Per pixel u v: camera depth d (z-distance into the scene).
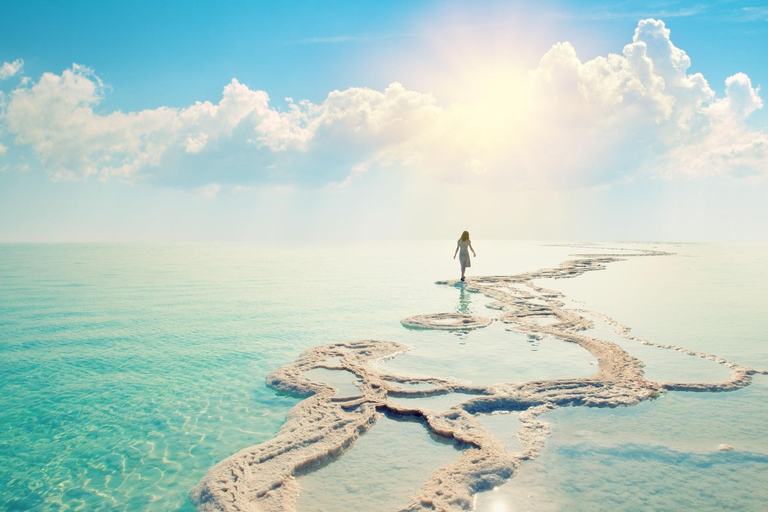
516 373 9.04
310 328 13.48
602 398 7.52
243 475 5.26
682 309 15.88
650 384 8.13
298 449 5.94
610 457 5.67
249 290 22.00
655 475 5.23
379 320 14.58
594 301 17.67
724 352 10.33
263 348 11.36
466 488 4.95
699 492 4.86
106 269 36.50
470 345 11.30
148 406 7.66
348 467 5.64
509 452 5.83
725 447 5.87
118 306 17.45
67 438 6.48
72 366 9.89
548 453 5.80
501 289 21.34
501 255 51.34
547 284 23.22
